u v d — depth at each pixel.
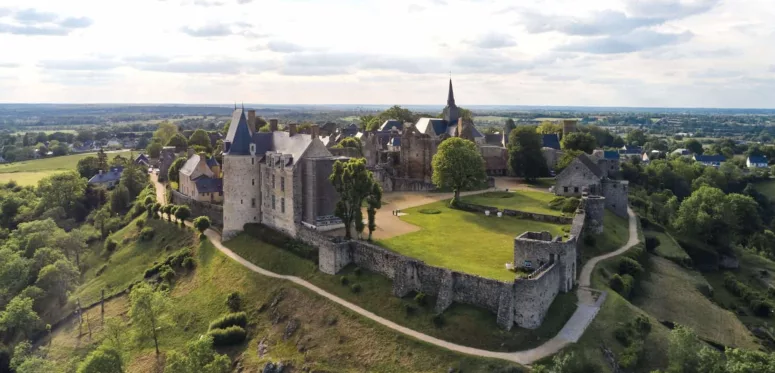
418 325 78.75
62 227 167.50
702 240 137.25
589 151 188.00
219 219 131.88
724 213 138.88
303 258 102.94
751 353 63.69
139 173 193.62
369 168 160.50
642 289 94.00
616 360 69.25
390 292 86.81
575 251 86.75
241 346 88.81
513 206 132.62
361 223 101.06
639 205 149.38
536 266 83.81
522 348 70.50
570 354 64.88
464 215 127.81
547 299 76.75
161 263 121.69
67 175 184.50
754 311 105.25
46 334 107.94
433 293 82.44
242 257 111.75
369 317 82.81
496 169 189.88
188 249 123.19
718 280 123.69
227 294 101.38
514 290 73.94
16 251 133.50
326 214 112.06
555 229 111.25
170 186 170.88
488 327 74.12
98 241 153.62
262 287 99.19
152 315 90.88
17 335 106.56
